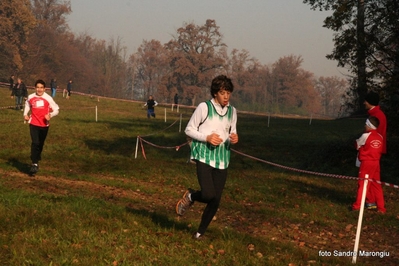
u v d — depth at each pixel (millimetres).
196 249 6234
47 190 9719
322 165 16344
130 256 5707
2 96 39125
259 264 5852
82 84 92000
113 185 11102
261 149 21062
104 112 36844
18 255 5422
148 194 10484
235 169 15117
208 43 91062
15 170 12117
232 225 8086
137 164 14688
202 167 6133
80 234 6289
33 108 11203
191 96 91875
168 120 34719
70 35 101438
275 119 44531
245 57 111812
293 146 22281
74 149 18297
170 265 5527
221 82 6059
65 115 31734
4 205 7562
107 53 102062
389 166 15266
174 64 91812
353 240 7562
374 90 16344
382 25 16062
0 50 68562
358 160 9531
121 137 23281
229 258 5973
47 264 5258
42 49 81062
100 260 5484
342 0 16547
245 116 49531
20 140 19547
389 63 16438
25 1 69000
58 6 83938
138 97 123438
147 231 6828
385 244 7398
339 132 31188
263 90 117312
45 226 6574
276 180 13070
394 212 9562
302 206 9820
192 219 8078
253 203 10172
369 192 9469
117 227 6863
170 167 14398
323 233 7875
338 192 11727
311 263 6156
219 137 6008
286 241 7297
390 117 15805
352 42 16484
